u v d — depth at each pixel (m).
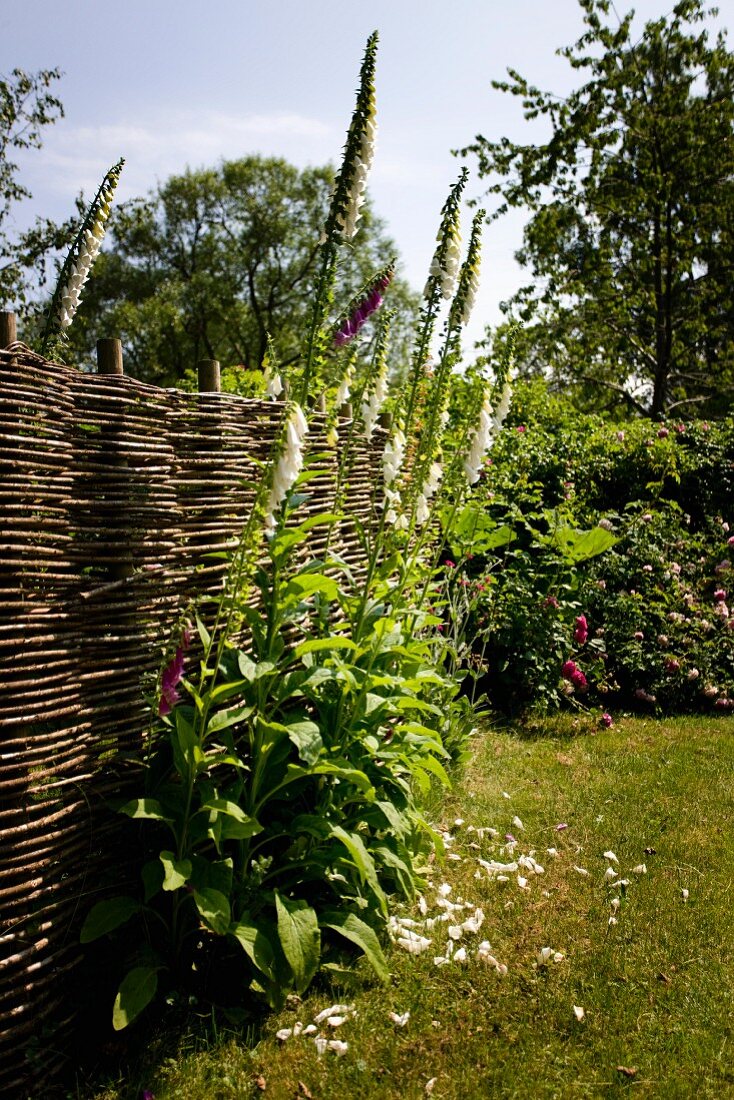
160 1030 2.69
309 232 31.81
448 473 4.34
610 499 9.66
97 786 2.77
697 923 3.50
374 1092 2.50
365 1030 2.75
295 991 2.88
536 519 7.75
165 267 32.91
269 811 3.32
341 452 4.56
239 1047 2.64
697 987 3.07
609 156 20.62
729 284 20.55
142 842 2.94
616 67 20.06
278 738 3.05
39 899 2.57
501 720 6.04
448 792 4.60
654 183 19.72
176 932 2.87
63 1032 2.59
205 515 3.33
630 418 22.62
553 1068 2.65
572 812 4.50
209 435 3.34
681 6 19.78
